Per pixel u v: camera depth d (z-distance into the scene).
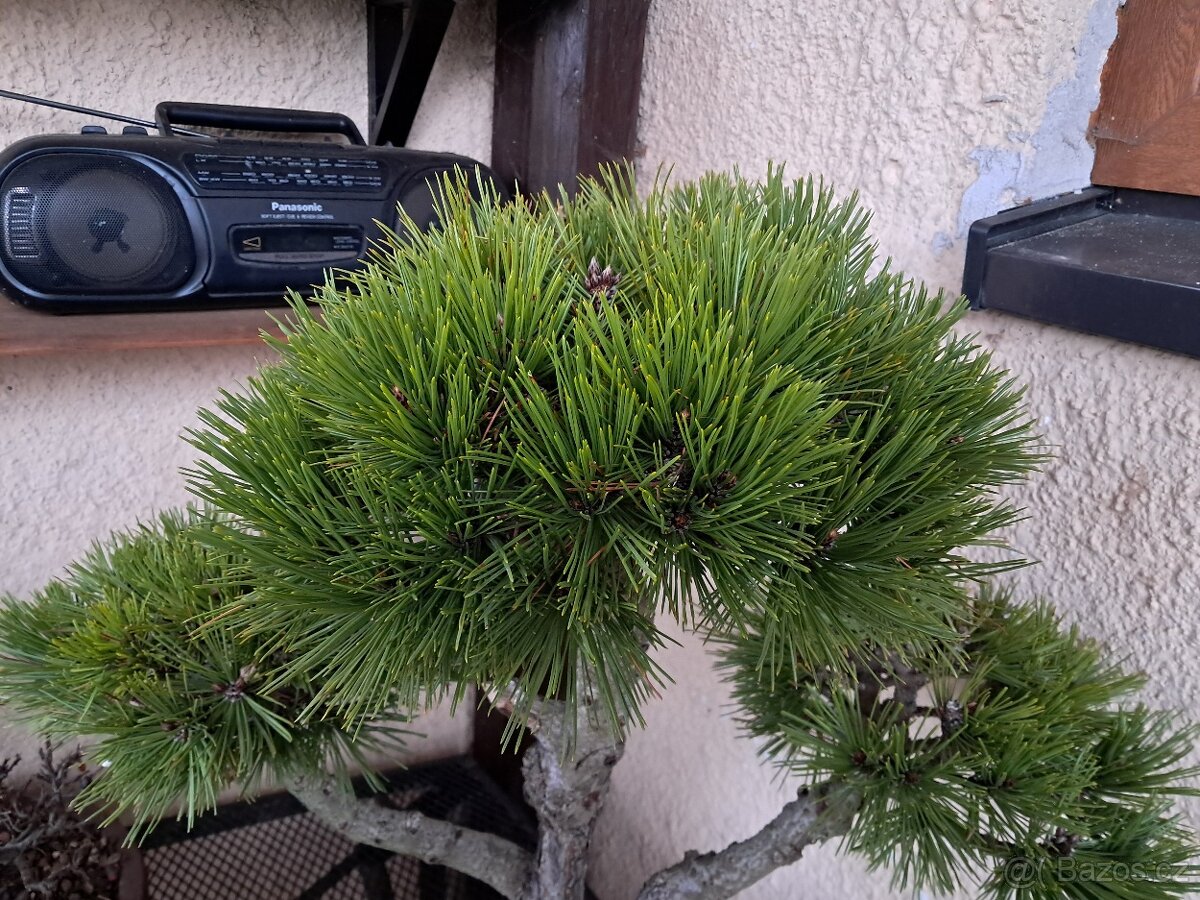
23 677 0.56
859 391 0.40
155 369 0.95
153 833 1.04
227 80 0.92
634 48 0.93
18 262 0.67
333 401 0.37
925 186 0.70
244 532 0.44
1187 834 0.52
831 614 0.38
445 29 0.86
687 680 1.07
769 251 0.40
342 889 1.01
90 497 0.95
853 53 0.74
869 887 0.87
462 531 0.37
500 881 0.69
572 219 0.47
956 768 0.50
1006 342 0.68
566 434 0.34
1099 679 0.56
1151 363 0.59
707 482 0.34
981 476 0.43
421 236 0.45
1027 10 0.62
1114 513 0.63
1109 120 0.68
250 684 0.53
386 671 0.40
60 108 0.81
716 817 1.05
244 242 0.73
